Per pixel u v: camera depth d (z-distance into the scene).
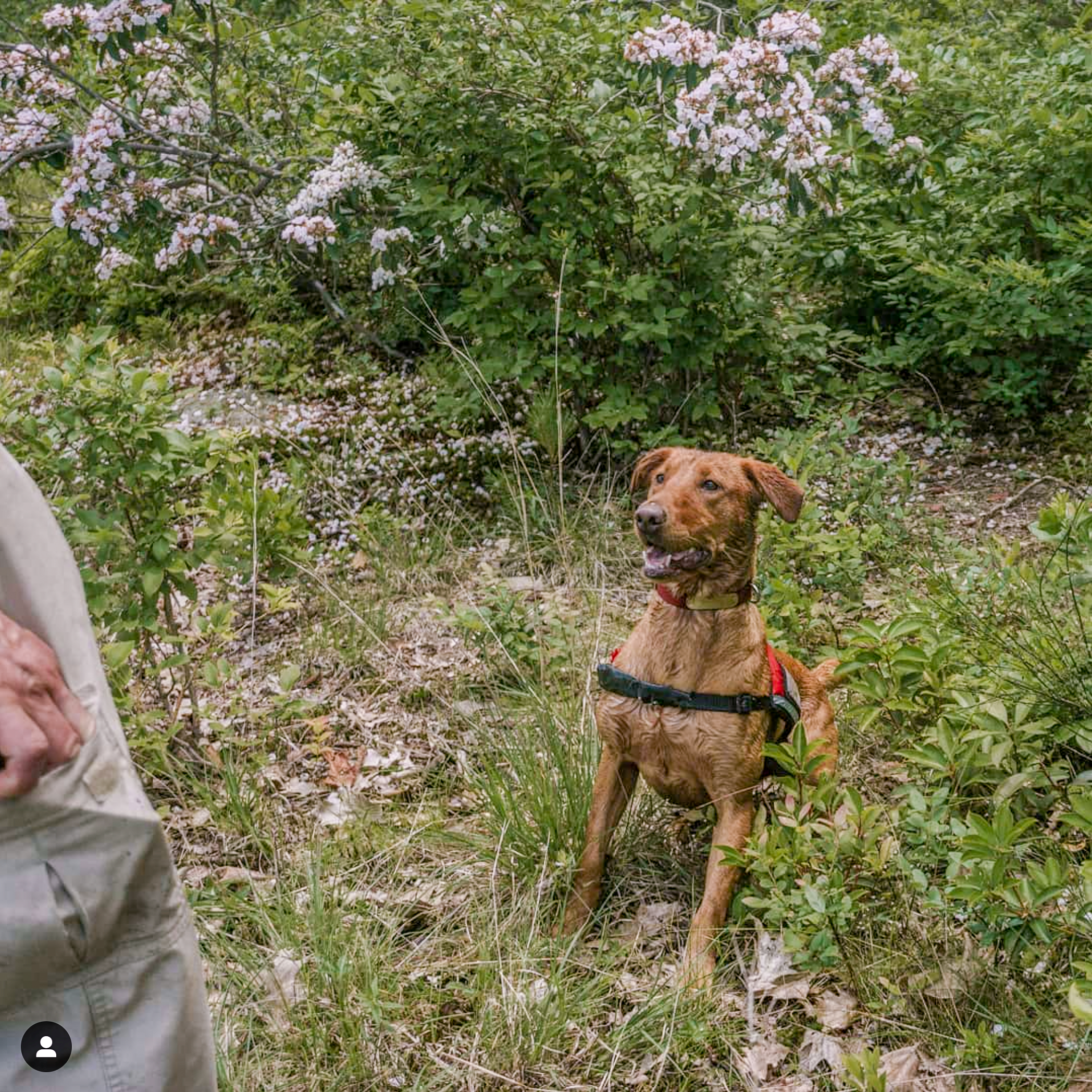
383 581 4.88
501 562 5.15
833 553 4.34
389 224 5.77
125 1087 1.43
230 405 6.63
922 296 6.56
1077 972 2.52
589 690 3.83
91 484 3.64
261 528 4.02
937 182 6.25
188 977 1.48
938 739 2.84
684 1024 2.61
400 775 3.74
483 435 5.91
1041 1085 2.36
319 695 4.27
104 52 5.38
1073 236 5.80
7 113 5.89
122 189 5.73
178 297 8.19
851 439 6.05
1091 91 6.05
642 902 3.16
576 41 5.31
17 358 7.45
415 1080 2.53
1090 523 3.15
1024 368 6.05
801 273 6.41
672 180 5.26
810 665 4.08
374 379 6.67
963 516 5.39
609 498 5.21
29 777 1.29
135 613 3.61
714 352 5.54
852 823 2.68
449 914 3.08
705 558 2.90
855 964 2.71
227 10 5.80
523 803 3.33
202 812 3.51
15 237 7.95
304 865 3.19
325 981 2.70
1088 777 2.81
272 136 6.66
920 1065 2.49
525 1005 2.65
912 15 8.48
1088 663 3.20
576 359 5.32
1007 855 2.46
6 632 1.36
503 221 5.47
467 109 5.29
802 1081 2.52
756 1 5.19
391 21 5.54
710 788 3.00
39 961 1.35
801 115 4.75
